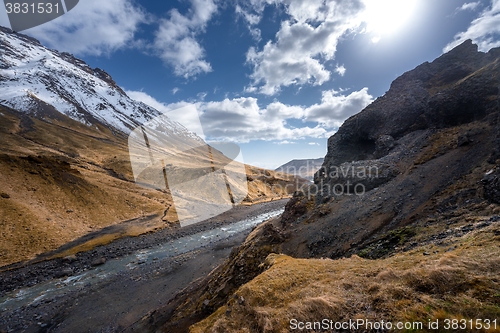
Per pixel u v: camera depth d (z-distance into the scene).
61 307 27.98
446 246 11.15
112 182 76.94
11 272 35.41
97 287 32.62
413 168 29.12
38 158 63.69
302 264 14.06
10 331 24.20
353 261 13.55
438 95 37.41
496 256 7.86
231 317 10.40
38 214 49.22
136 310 26.84
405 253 12.41
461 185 21.09
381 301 7.83
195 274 35.66
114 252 45.31
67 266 38.88
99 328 24.09
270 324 8.62
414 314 6.57
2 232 41.22
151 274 36.38
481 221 13.45
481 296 6.40
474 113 32.09
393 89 50.97
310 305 8.75
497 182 15.93
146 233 56.31
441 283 7.46
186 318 20.38
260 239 27.41
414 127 40.22
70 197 59.56
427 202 21.89
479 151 24.62
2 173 53.69
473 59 46.75
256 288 11.59
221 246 48.03
